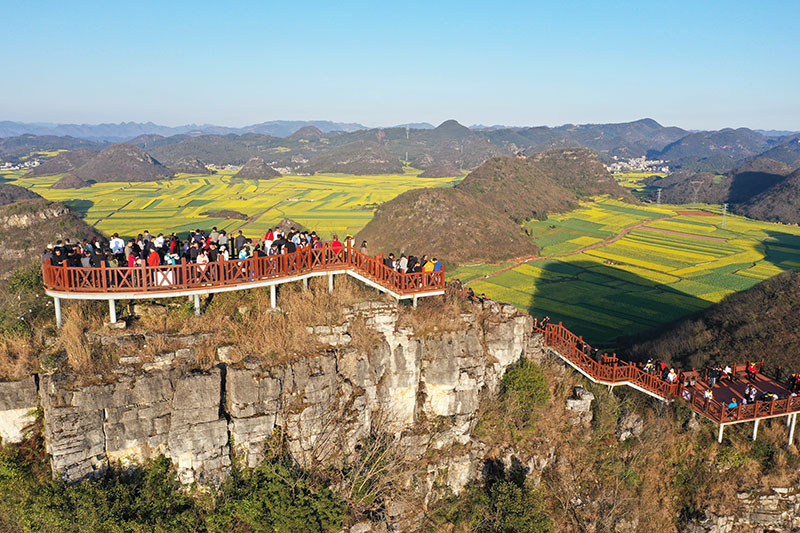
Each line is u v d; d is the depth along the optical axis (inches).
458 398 1089.4
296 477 882.8
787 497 1146.7
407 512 978.7
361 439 986.7
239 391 858.1
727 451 1197.7
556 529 1067.9
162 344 853.8
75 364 803.4
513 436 1141.1
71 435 773.9
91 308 919.0
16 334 866.8
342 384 962.1
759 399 1270.9
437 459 1051.9
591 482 1151.0
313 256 1051.9
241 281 938.1
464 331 1104.2
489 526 1002.1
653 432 1229.1
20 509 779.4
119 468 820.0
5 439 803.4
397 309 1051.3
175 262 969.5
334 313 986.7
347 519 868.6
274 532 823.7
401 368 1047.0
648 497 1155.3
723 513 1121.4
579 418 1219.9
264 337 921.5
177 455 840.3
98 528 759.1
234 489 859.4
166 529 797.9
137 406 814.5
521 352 1253.1
